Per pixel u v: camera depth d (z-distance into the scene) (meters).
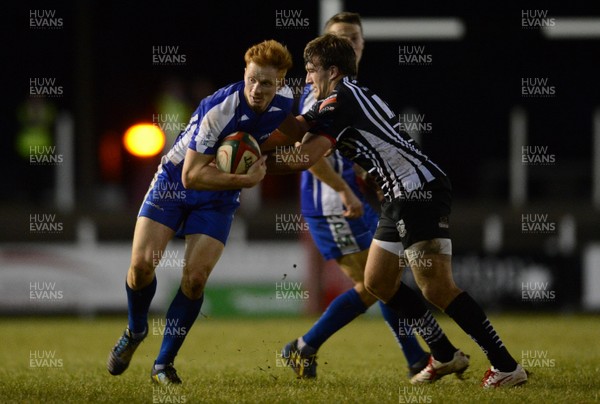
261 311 43.50
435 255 17.67
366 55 65.62
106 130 66.50
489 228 45.53
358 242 21.64
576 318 41.69
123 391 17.34
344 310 21.02
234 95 17.91
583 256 44.03
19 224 44.94
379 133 18.08
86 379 20.17
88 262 43.88
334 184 21.02
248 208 47.34
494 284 43.75
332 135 18.47
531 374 19.23
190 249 18.67
